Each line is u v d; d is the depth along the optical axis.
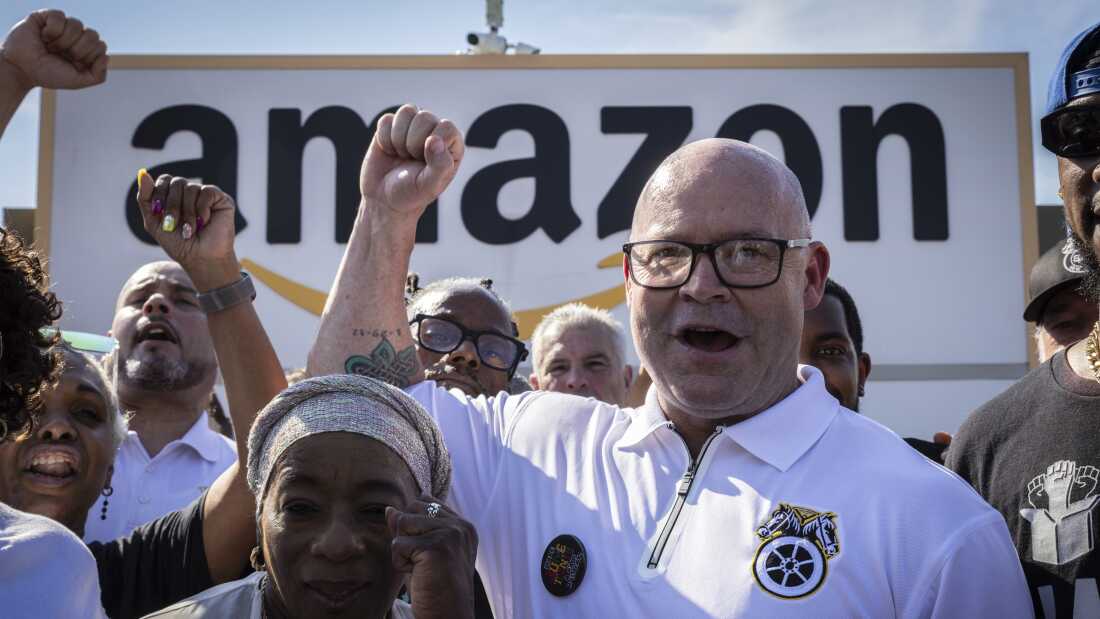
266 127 7.48
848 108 7.50
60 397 3.01
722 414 2.33
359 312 2.62
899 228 7.43
